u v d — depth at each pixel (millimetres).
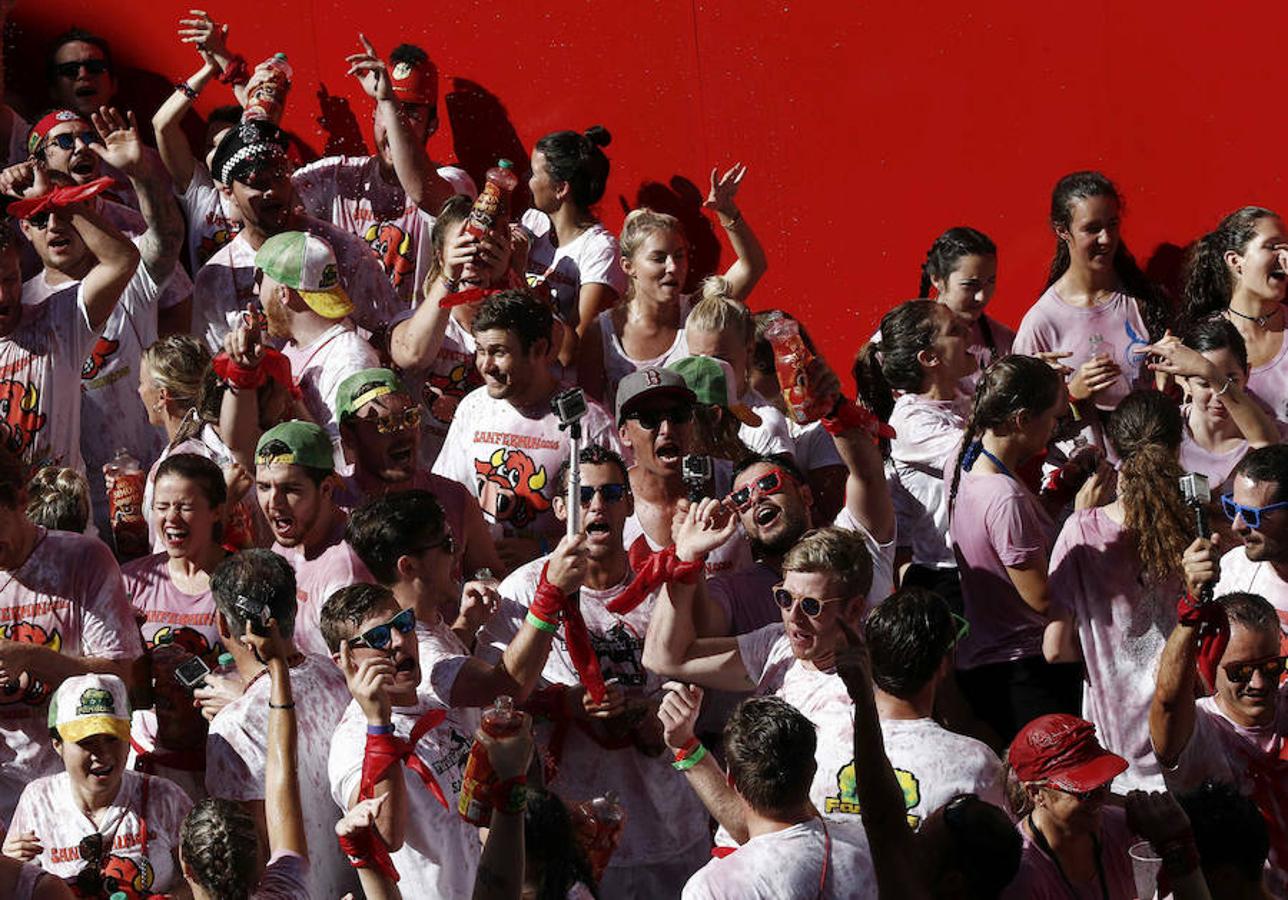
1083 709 23094
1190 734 20578
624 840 21750
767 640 21250
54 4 36812
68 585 22953
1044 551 23094
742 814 18844
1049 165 32000
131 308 29359
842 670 17031
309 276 26688
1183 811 17703
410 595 20906
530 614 20062
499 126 35156
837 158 33219
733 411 25188
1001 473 23375
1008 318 32562
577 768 21688
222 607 20594
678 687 19125
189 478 23531
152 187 28953
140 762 21672
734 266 32281
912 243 32969
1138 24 31188
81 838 20094
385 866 17828
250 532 25016
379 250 32969
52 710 20078
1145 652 22359
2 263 26281
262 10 36219
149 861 20094
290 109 36312
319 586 22625
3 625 22828
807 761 17422
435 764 19719
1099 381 26891
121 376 29359
